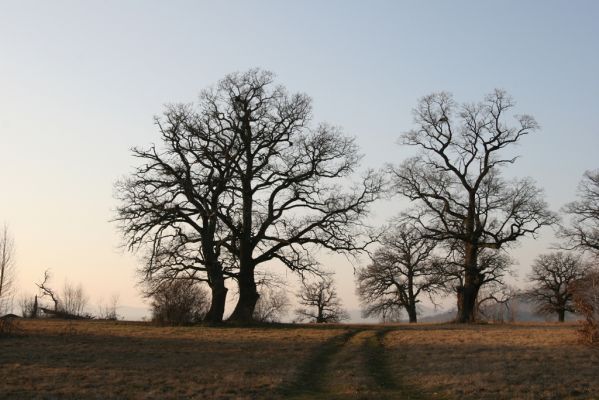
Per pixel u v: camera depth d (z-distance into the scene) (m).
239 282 44.19
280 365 25.16
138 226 41.44
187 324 42.34
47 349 28.55
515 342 31.00
